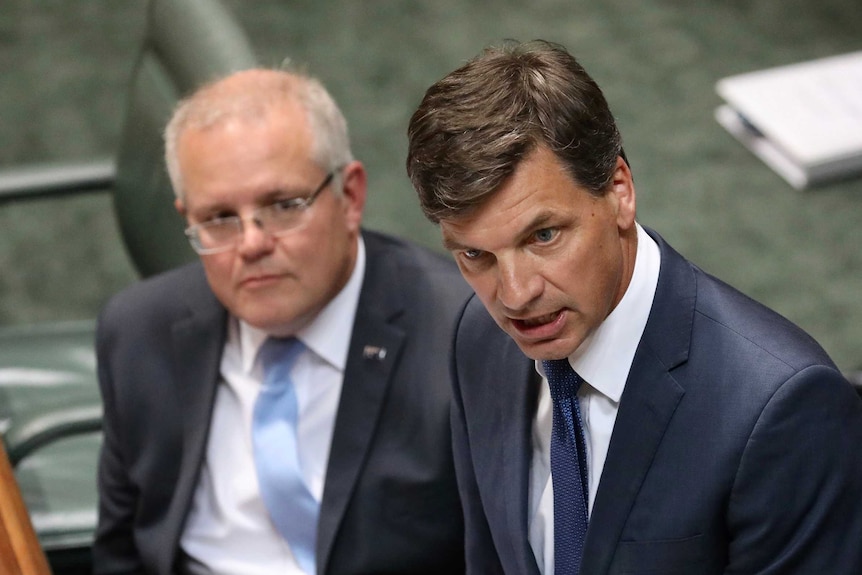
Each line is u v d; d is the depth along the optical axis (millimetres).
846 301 10672
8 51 15234
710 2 15133
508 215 3654
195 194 5621
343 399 5828
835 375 3918
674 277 4188
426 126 3723
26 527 4961
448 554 5891
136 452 6219
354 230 5941
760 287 10852
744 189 12070
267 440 5980
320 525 5801
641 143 12750
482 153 3594
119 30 15578
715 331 4094
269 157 5527
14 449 6414
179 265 7441
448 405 5629
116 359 6227
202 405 6086
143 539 6223
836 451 3918
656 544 4184
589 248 3773
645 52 14258
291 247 5590
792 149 7652
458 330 4848
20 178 7996
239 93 5695
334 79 14156
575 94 3688
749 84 8195
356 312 5910
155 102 7562
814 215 11711
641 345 4160
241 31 7379
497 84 3689
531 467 4609
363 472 5781
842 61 8406
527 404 4559
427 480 5695
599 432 4383
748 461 3953
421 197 3791
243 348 6109
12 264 12078
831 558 4004
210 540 6117
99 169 8094
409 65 14391
